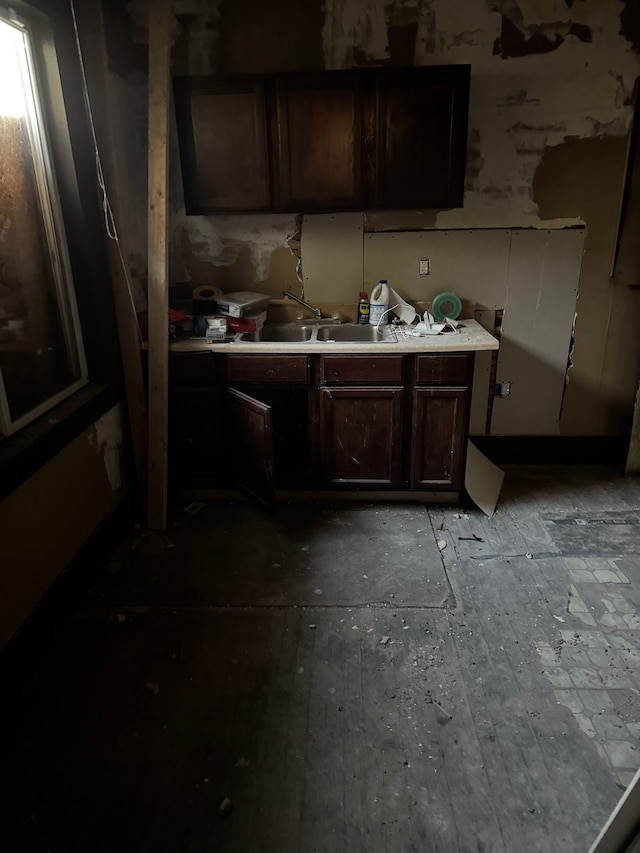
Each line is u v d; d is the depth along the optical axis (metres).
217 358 2.93
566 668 2.05
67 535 2.37
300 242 3.27
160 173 2.62
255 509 3.13
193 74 3.00
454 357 2.80
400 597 2.43
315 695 1.97
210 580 2.57
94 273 2.59
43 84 2.31
